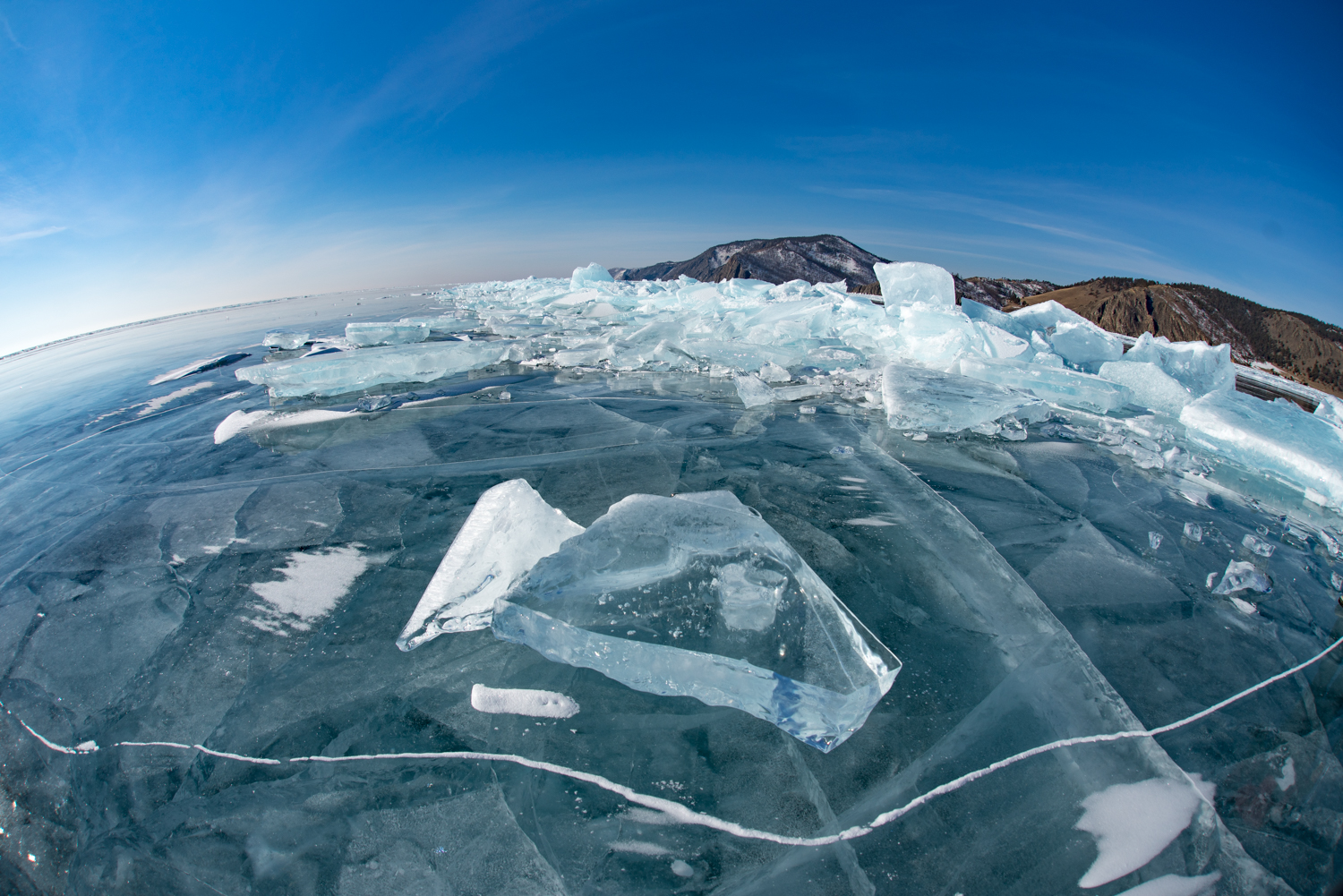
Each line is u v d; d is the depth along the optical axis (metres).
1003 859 0.78
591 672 1.09
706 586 1.16
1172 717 0.99
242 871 0.80
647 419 2.61
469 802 0.88
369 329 4.46
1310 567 1.45
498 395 3.06
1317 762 0.91
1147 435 2.37
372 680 1.10
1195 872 0.76
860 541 1.54
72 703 1.09
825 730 0.92
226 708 1.05
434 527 1.65
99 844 0.86
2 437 2.63
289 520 1.71
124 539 1.64
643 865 0.79
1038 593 1.33
